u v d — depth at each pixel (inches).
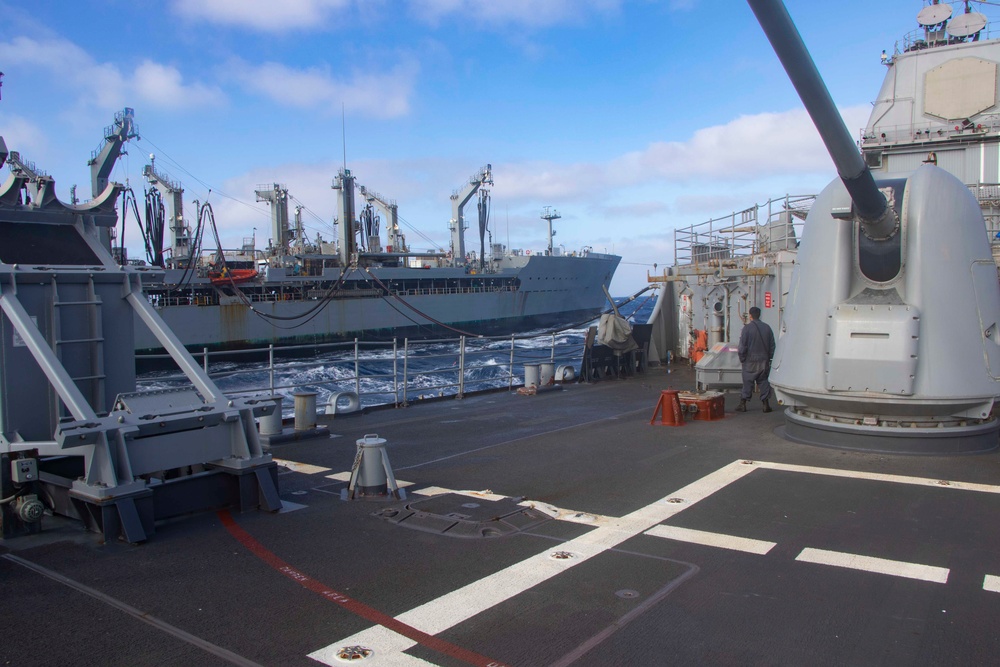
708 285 532.7
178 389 205.8
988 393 250.8
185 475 218.4
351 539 179.2
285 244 2177.7
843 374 263.1
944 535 169.8
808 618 126.8
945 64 517.0
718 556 159.2
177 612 136.1
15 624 131.9
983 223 270.7
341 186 1985.7
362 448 222.8
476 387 999.0
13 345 192.7
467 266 2396.7
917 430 255.9
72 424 176.1
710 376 434.3
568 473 246.1
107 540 177.3
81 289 209.8
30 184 213.9
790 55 164.9
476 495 218.4
